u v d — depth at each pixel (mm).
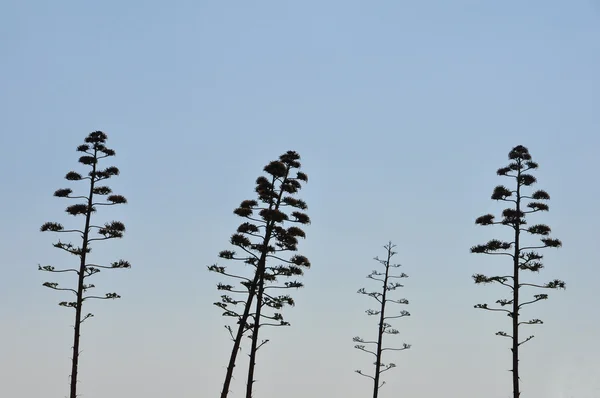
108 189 41281
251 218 41688
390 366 50188
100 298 40188
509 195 38031
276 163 41875
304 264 41219
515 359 36688
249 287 41312
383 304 51125
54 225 39750
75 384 38875
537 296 36906
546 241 37000
